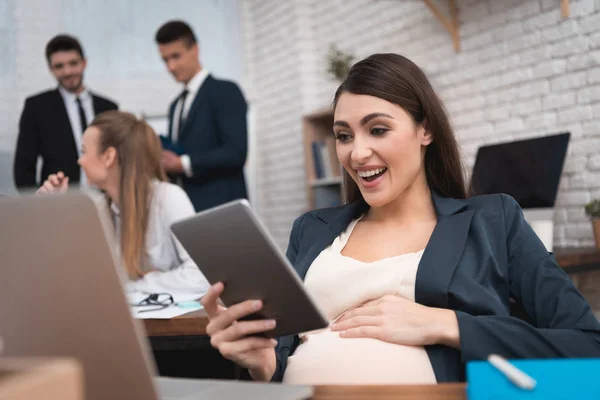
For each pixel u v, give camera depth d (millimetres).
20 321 642
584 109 2736
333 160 4129
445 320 1092
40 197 607
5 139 3975
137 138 2199
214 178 3533
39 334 641
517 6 3010
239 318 956
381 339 1129
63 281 618
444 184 1405
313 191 4242
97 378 635
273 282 875
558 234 2863
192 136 3615
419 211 1375
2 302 639
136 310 1574
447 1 3336
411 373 1095
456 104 3346
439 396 775
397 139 1284
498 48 3109
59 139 3553
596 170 2695
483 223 1275
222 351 965
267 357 1069
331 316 1273
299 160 4586
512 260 1243
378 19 3924
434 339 1090
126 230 2100
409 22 3668
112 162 2182
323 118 4250
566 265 2379
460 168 1396
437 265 1208
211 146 3621
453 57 3365
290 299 884
